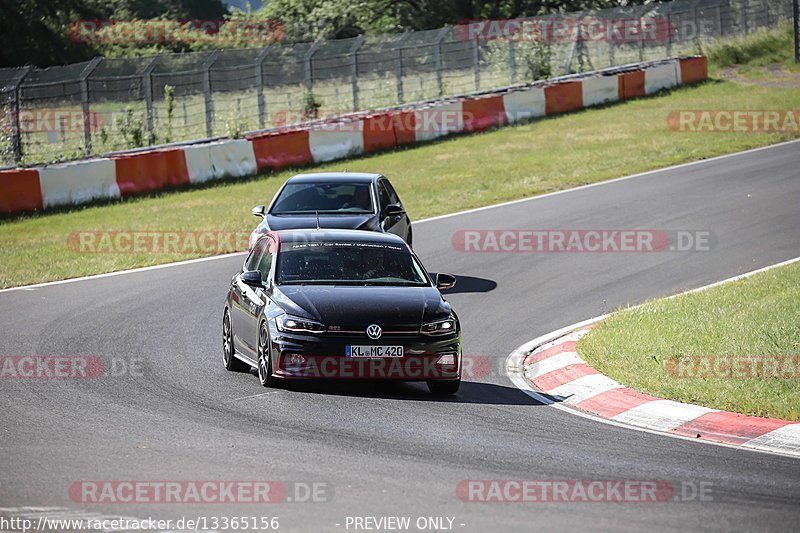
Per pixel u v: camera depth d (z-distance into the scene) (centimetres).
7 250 7312
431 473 2702
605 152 10981
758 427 3253
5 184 8844
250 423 3225
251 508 2391
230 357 4172
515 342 4675
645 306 4972
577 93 14262
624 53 17725
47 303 5584
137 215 8581
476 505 2433
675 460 2898
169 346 4547
